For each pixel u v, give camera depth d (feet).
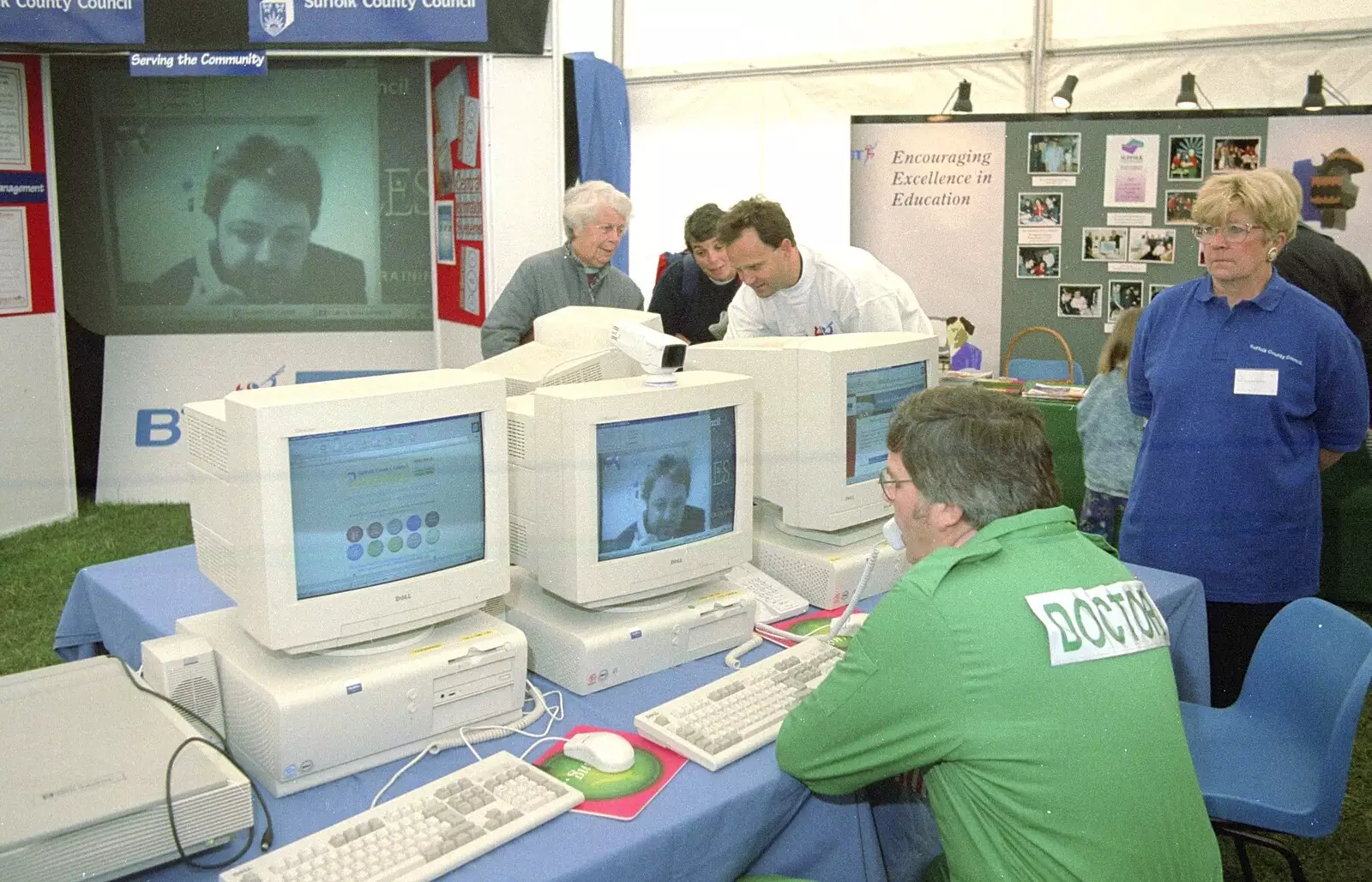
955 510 4.28
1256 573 7.46
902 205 14.43
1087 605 4.03
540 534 5.51
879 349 6.59
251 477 4.38
